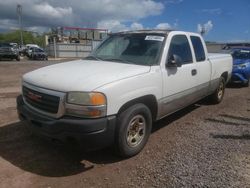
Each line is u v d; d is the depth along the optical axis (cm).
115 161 430
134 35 548
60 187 360
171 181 373
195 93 620
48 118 396
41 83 414
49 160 428
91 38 6562
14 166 407
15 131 539
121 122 409
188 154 455
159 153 459
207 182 371
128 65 470
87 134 372
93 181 375
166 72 497
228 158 442
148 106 480
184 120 639
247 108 760
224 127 593
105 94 383
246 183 371
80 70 440
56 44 5903
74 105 377
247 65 1111
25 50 4588
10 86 1096
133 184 368
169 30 556
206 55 670
